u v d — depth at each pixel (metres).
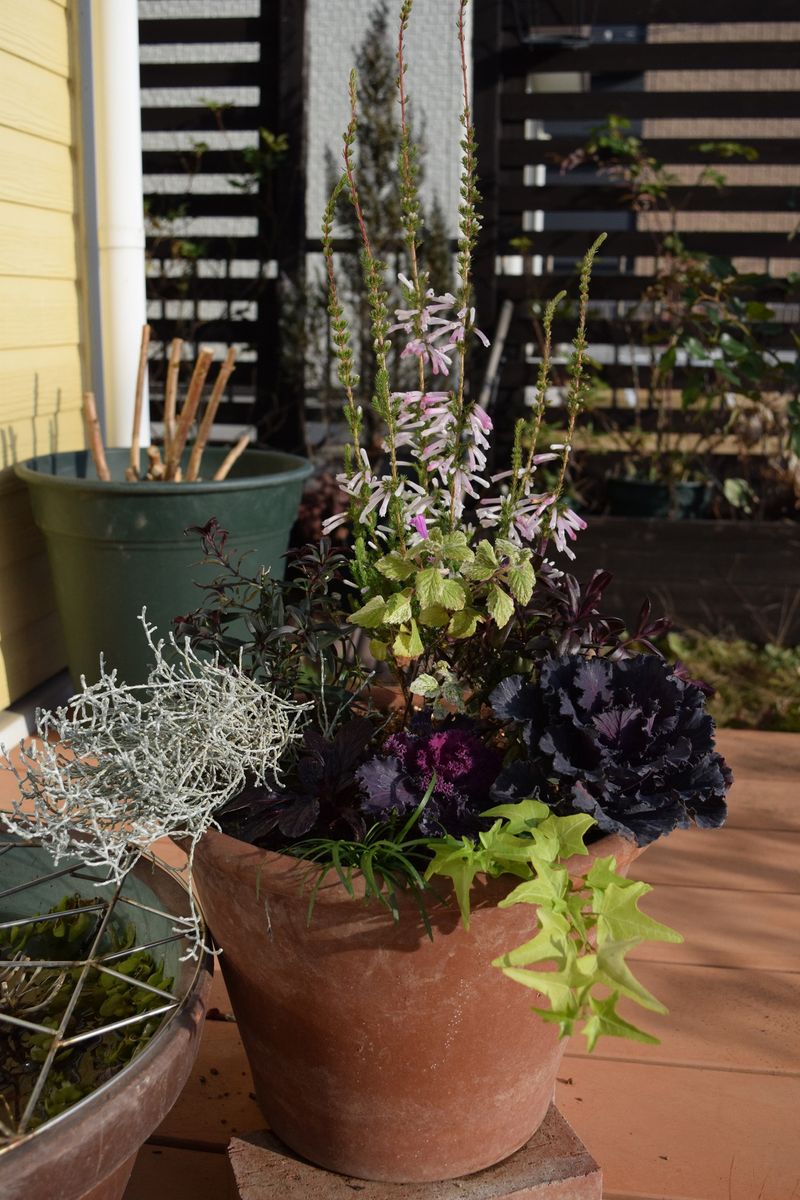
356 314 3.70
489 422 1.17
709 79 5.82
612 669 1.06
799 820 2.08
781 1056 1.44
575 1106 1.35
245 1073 1.39
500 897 0.95
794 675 3.11
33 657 2.57
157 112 3.66
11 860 1.28
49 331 2.55
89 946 1.22
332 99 4.53
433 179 4.42
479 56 3.44
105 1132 0.81
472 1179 1.13
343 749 1.10
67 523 2.21
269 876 0.98
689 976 1.60
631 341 3.58
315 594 1.32
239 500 2.21
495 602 1.06
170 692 1.11
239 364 3.87
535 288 3.61
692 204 3.53
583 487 3.68
